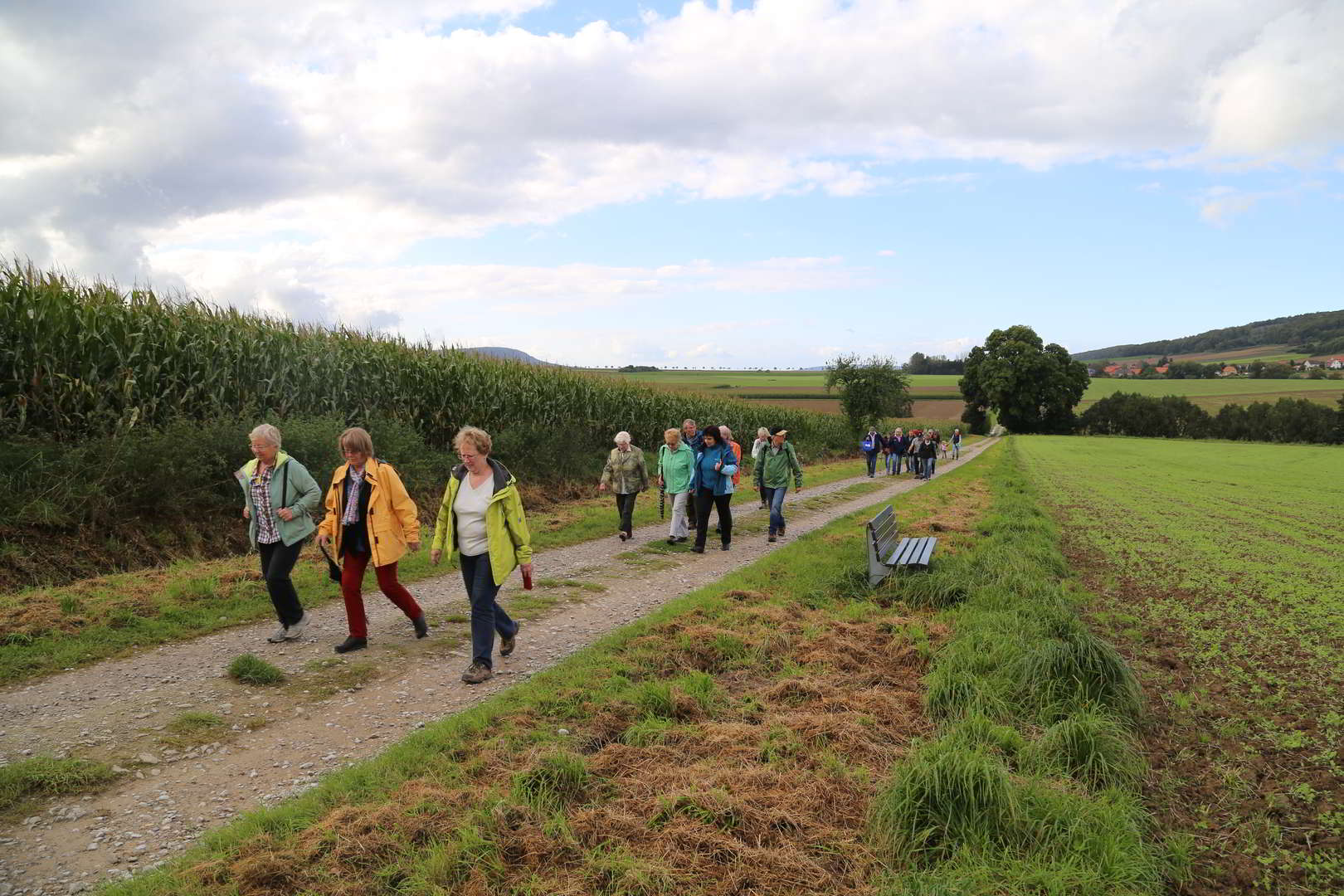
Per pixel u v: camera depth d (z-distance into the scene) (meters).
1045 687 5.01
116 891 2.95
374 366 15.60
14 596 7.27
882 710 4.81
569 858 3.19
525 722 4.54
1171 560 11.09
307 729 4.70
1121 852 3.26
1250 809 3.92
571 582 8.91
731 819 3.47
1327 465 40.78
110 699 5.11
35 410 9.78
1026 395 98.25
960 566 8.41
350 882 3.03
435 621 7.20
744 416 35.38
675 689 4.99
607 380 25.58
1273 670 6.02
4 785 3.79
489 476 5.70
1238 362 159.75
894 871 3.18
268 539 6.26
